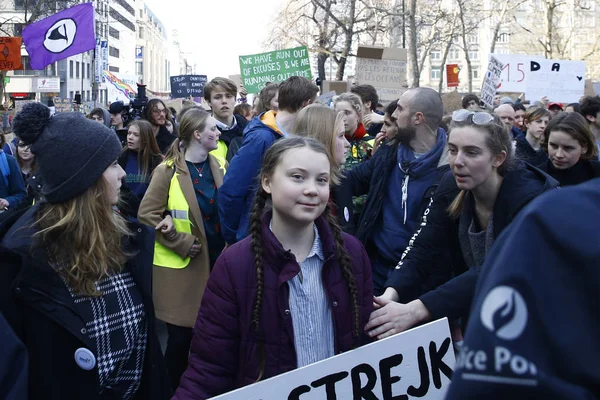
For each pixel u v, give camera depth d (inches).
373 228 173.3
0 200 286.0
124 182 230.5
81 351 97.5
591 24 1898.4
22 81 2357.3
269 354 96.4
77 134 98.7
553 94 583.8
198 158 202.5
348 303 100.9
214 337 98.3
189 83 765.3
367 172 185.9
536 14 1828.2
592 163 205.5
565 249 40.2
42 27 492.4
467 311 119.3
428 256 137.5
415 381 99.2
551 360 38.7
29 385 96.0
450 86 812.0
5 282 96.6
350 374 94.3
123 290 104.7
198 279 195.3
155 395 106.7
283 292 97.2
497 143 118.9
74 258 97.9
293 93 183.3
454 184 135.2
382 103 472.1
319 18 1107.9
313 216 98.5
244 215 177.3
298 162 97.5
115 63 3713.1
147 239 108.4
